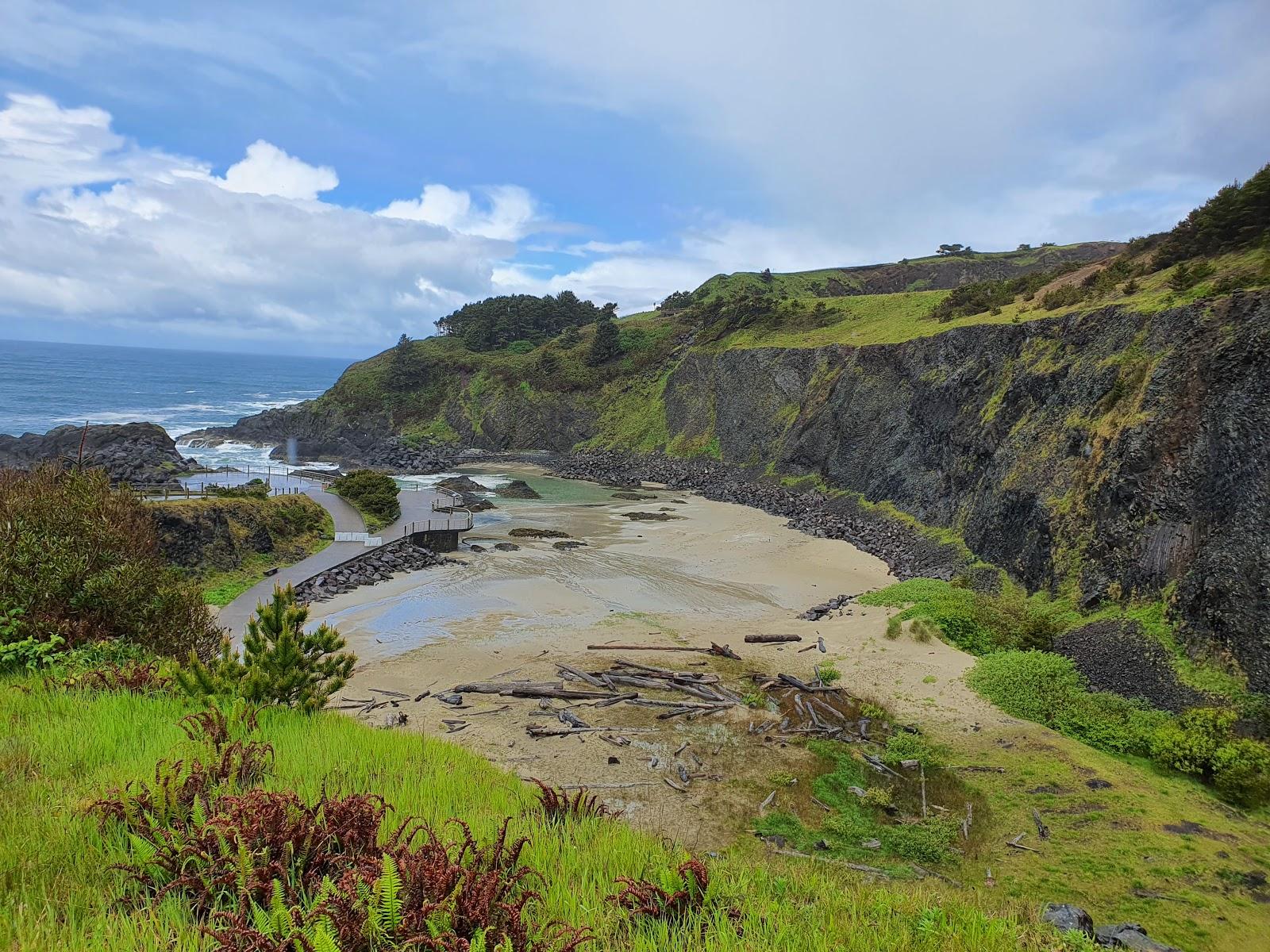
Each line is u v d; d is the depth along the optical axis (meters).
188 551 31.69
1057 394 36.25
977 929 6.64
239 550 34.84
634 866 6.79
